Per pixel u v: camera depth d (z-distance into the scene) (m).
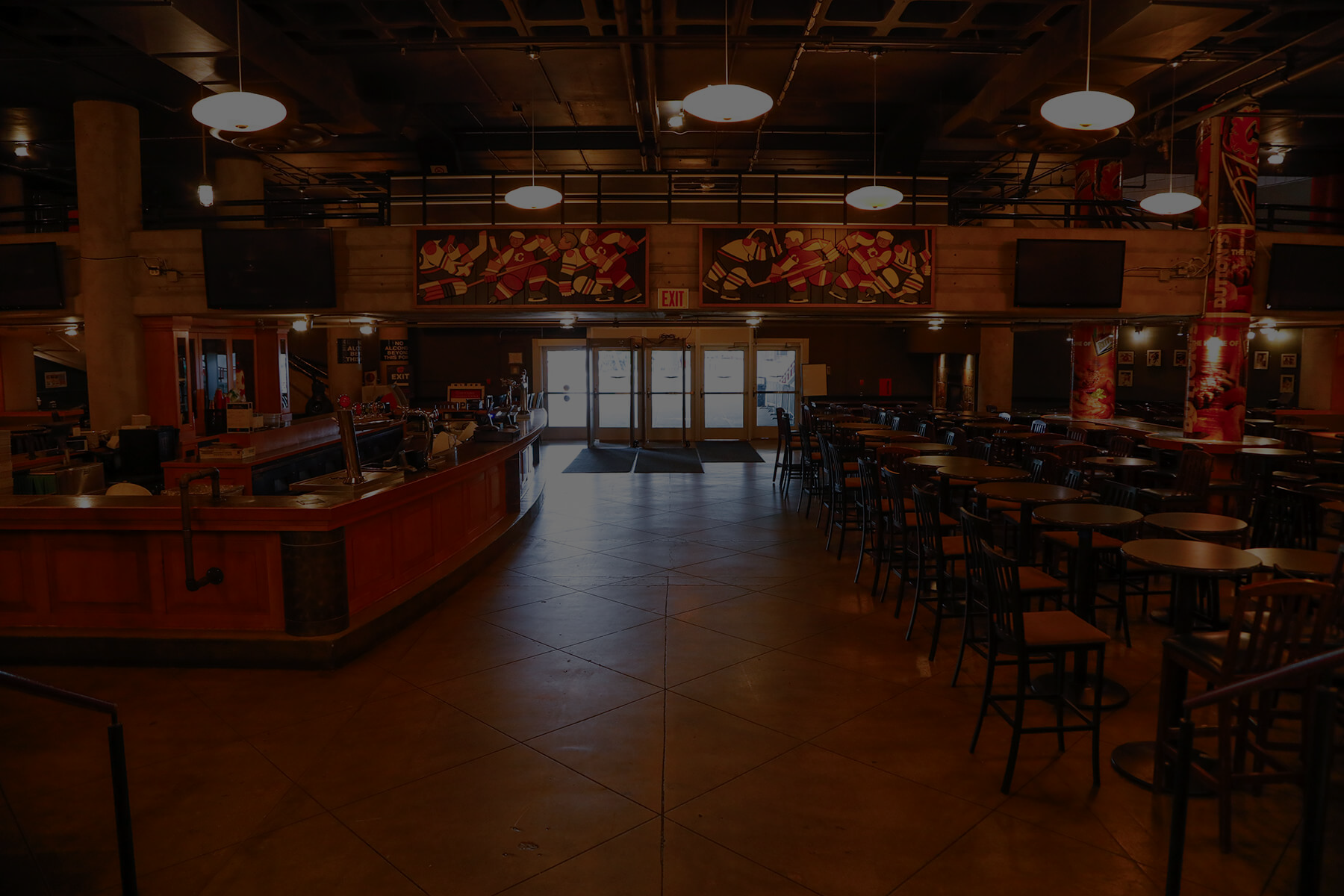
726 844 2.76
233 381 11.52
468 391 15.23
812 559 6.95
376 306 8.98
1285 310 9.52
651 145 12.34
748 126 11.53
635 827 2.86
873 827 2.86
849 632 4.99
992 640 3.40
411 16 7.68
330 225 16.62
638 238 8.90
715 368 16.69
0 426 11.74
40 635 4.43
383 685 4.16
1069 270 8.92
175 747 3.48
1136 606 5.61
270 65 7.09
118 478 7.98
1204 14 5.96
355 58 8.75
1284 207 9.60
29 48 7.55
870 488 6.23
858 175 9.49
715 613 5.39
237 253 8.91
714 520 8.73
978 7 7.21
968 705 3.92
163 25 6.17
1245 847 2.73
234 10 6.57
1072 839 2.79
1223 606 5.50
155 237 9.20
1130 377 17.41
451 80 9.42
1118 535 5.32
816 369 17.05
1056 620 3.41
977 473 5.79
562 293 8.91
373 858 2.68
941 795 3.08
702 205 10.35
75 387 16.22
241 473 6.67
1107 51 6.55
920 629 5.05
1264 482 7.37
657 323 12.23
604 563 6.79
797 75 9.40
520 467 8.62
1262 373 17.61
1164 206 7.54
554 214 10.35
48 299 9.43
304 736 3.58
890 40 8.04
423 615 5.32
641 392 16.61
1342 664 1.84
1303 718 2.79
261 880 2.56
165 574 4.48
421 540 5.71
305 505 4.43
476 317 10.48
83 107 9.02
